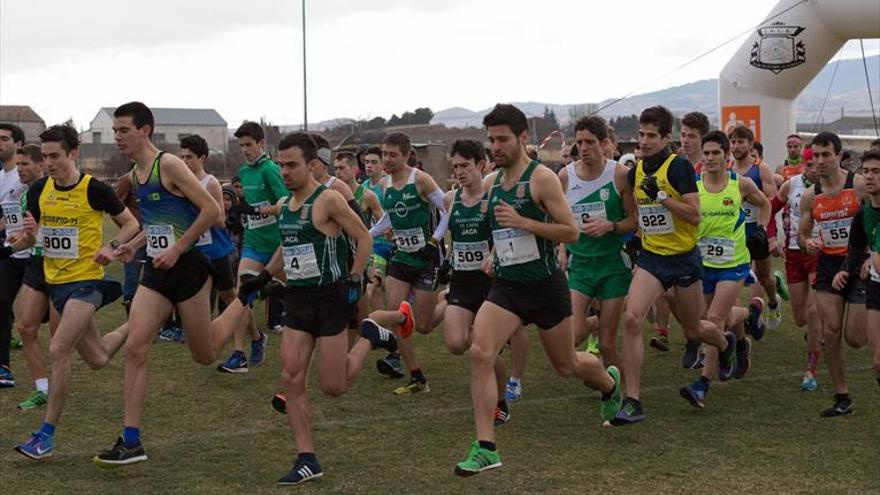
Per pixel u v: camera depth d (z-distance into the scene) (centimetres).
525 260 827
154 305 876
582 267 1055
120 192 1070
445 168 3838
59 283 942
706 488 805
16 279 1227
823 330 1053
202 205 878
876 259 957
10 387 1228
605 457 904
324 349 838
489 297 839
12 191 1281
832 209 1075
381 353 1479
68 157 945
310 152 830
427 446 954
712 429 1005
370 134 2950
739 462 880
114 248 937
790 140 2059
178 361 1406
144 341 866
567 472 856
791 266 1309
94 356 980
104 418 1071
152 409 1112
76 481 839
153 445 958
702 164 1206
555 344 862
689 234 1012
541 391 1199
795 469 855
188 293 891
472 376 816
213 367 1362
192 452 933
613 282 1043
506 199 838
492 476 848
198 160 1288
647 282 1006
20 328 1095
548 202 821
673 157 1002
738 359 1238
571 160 1488
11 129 1288
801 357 1402
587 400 1148
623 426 1020
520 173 836
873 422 1023
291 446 955
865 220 983
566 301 853
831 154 1075
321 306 835
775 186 1377
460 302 1010
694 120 1207
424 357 1439
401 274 1213
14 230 1290
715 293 1140
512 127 825
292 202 838
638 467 869
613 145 1120
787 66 2642
